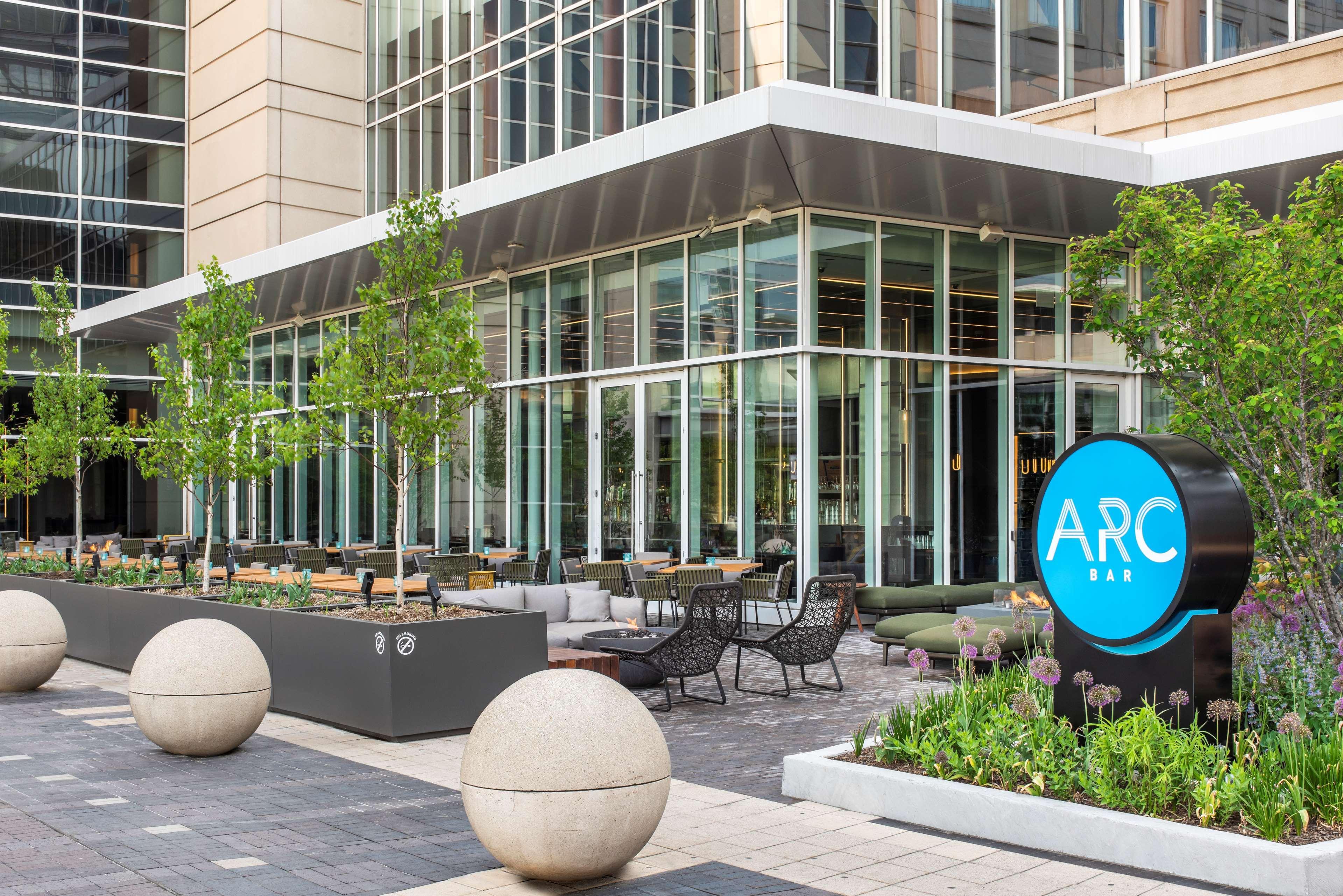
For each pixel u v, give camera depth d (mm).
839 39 15828
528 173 14703
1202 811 5109
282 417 26188
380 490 23734
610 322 18141
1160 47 16797
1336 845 4766
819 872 5176
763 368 15500
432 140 24750
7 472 18938
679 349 16812
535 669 8930
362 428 10867
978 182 13875
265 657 9602
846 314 15266
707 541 16312
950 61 16594
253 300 22250
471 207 15672
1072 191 14367
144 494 31328
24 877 5086
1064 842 5383
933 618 12031
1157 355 8234
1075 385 17297
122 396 30812
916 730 6523
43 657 10438
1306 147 12930
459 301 10078
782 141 12148
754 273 15664
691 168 13258
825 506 15023
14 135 29969
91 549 25172
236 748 7914
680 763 7559
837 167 13164
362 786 6855
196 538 26375
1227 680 5977
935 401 15961
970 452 16219
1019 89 17219
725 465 16031
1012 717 6250
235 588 11953
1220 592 5879
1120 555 6141
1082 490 6359
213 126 29500
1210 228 7531
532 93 21062
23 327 29797
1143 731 5613
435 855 5430
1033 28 17344
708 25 16719
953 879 5039
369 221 17469
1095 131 17203
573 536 18797
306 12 27422
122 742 8188
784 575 14023
